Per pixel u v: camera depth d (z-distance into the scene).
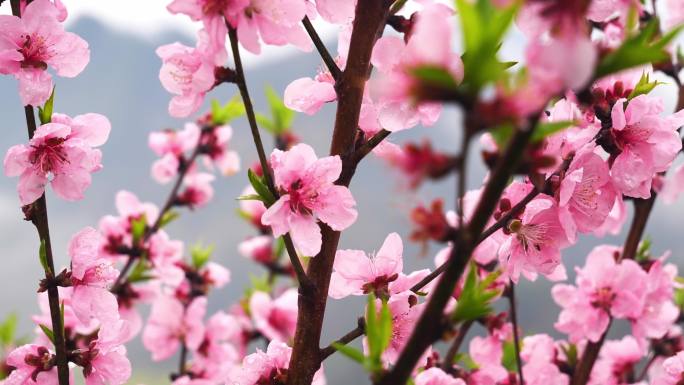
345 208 0.77
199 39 0.77
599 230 0.95
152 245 1.01
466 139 0.58
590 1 0.58
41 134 0.80
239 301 1.18
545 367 0.92
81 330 0.89
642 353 0.97
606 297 0.91
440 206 0.66
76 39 0.82
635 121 0.78
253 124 0.76
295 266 0.77
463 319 0.68
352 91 0.77
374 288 0.79
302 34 0.77
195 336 1.08
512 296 0.87
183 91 0.78
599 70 0.62
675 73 0.91
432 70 0.57
